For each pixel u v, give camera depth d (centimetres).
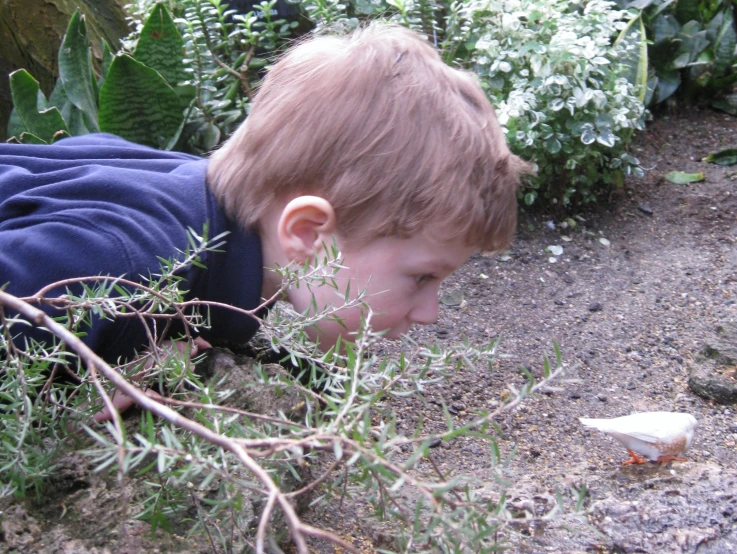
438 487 77
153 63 273
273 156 143
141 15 313
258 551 65
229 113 279
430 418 184
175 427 112
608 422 158
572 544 132
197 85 275
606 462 167
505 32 271
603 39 266
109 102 254
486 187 143
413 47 154
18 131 266
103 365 80
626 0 353
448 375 115
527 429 181
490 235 149
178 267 123
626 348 213
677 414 159
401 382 110
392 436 85
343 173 138
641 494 149
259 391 140
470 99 151
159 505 108
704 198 289
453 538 89
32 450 112
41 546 112
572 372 204
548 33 270
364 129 138
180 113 264
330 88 142
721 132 341
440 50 281
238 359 154
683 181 302
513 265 258
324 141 139
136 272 133
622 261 258
